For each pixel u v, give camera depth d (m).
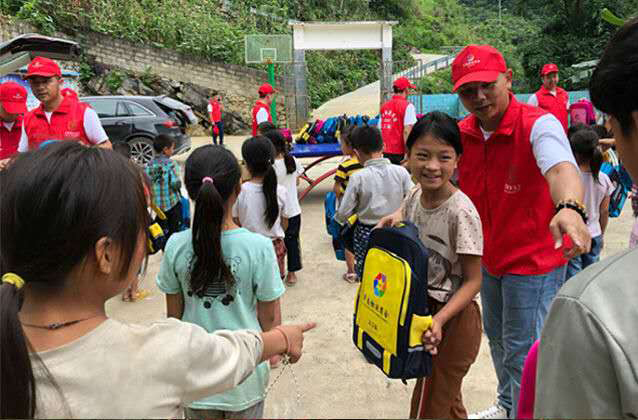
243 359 0.99
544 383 0.77
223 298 1.66
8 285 0.77
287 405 0.82
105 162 0.83
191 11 17.55
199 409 1.60
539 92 5.78
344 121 6.56
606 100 0.76
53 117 3.36
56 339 0.79
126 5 15.62
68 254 0.78
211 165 1.65
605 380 0.71
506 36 35.38
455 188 1.77
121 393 0.78
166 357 0.83
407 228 1.57
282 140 3.71
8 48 3.96
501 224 1.93
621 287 0.74
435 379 1.79
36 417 0.75
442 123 1.66
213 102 12.89
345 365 2.66
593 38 16.28
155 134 9.55
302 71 14.19
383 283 1.59
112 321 0.83
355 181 3.03
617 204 3.39
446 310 1.61
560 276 1.94
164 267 1.72
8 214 0.78
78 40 14.73
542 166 1.72
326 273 4.18
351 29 13.90
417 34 32.41
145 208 0.89
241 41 16.36
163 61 15.40
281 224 3.43
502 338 2.11
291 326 1.17
